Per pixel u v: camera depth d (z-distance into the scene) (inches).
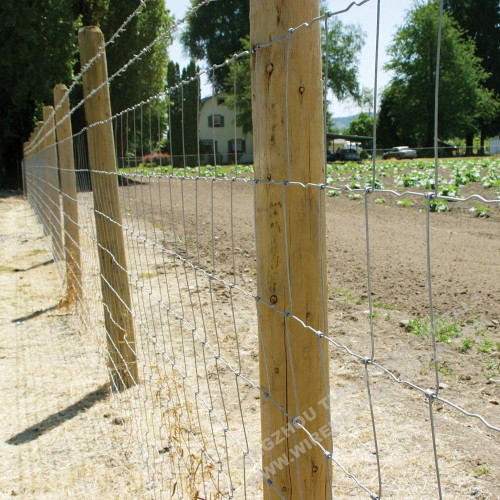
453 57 1305.4
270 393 64.2
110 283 158.4
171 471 116.6
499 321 187.0
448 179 693.3
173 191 629.6
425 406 136.0
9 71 1068.5
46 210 412.5
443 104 1334.9
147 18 1278.3
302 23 56.6
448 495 102.1
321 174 58.9
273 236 60.4
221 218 458.9
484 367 153.3
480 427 125.0
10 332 217.6
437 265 266.5
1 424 144.6
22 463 126.5
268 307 62.4
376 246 319.6
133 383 159.9
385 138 1478.8
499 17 2081.7
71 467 123.7
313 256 59.4
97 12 1249.4
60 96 271.4
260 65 59.1
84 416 146.2
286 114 55.4
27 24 1057.5
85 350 194.2
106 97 160.9
